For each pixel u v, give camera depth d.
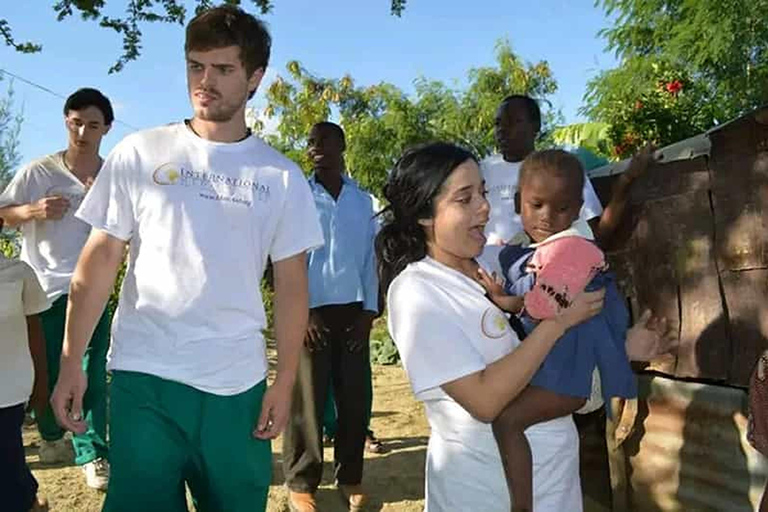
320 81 22.45
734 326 3.18
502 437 2.40
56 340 5.29
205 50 2.80
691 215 3.35
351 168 22.17
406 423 7.00
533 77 22.64
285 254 2.98
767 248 3.05
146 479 2.74
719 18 14.61
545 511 2.44
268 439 2.93
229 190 2.83
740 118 3.09
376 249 2.60
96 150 5.50
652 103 10.02
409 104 22.39
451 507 2.46
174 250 2.77
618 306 2.69
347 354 4.83
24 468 3.68
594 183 4.00
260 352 2.91
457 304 2.42
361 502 4.85
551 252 2.50
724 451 3.20
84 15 6.99
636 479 3.60
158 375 2.73
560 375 2.46
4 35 6.74
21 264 3.74
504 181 4.39
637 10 16.30
